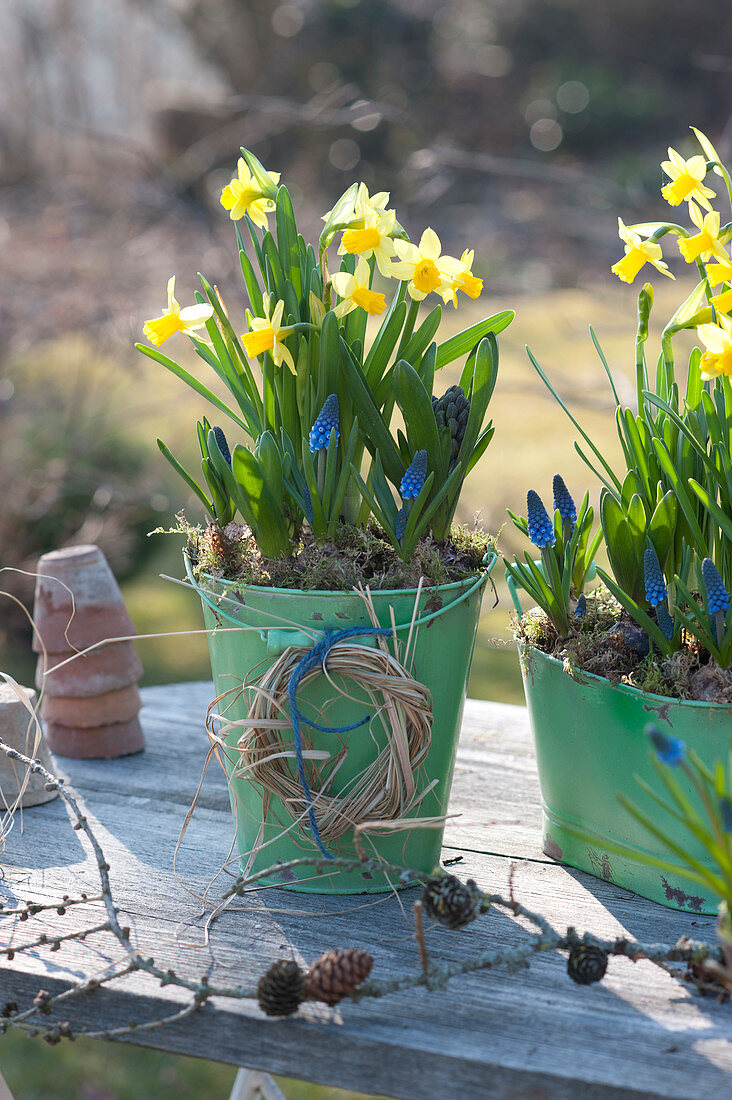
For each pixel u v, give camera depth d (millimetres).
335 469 1478
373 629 1449
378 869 1389
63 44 5113
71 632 1686
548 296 5762
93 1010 1405
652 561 1434
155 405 4355
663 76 10211
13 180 4695
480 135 8914
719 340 1388
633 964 1426
